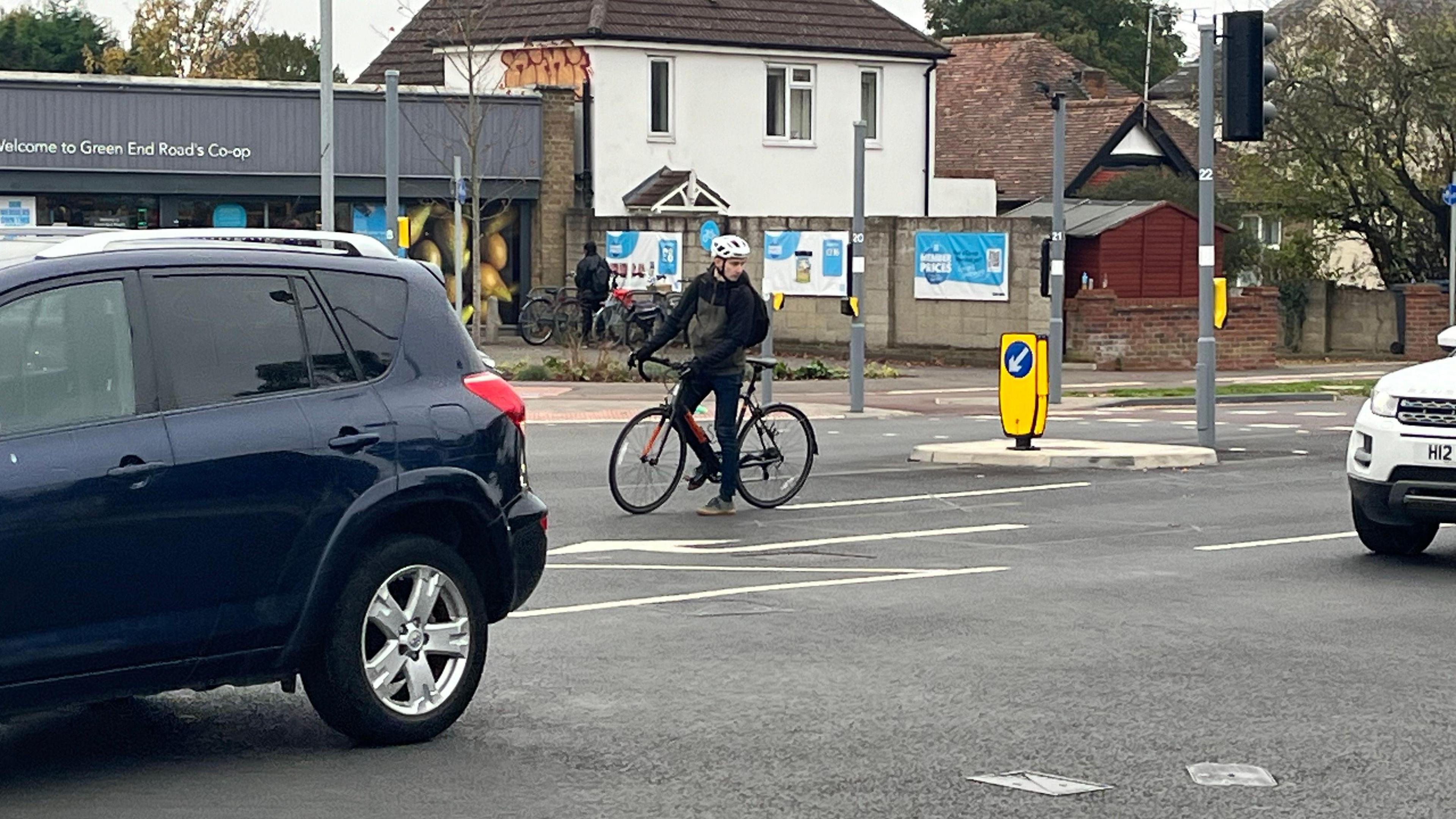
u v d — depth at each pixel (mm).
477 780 6965
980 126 53875
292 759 7277
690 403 14562
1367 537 12820
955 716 7984
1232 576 11844
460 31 40938
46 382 6684
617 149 41000
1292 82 41562
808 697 8336
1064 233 29359
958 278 34938
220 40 58781
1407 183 41312
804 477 15250
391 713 7410
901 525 14172
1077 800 6703
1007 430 18750
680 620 10164
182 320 7035
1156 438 21219
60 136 34469
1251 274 44688
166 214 35875
